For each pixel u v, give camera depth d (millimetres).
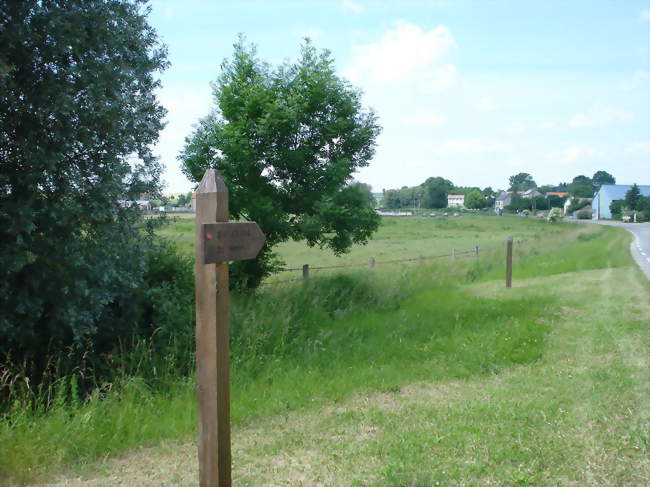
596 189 153750
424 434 5078
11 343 6379
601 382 6516
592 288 14094
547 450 4617
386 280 13680
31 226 5637
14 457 4418
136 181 7230
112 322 7352
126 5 6910
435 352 8289
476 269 18953
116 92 6555
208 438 3299
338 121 11008
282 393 6469
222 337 3287
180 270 8891
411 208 149125
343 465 4453
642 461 4375
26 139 5938
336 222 11234
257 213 10422
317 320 9922
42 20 5812
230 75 10984
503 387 6602
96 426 5227
